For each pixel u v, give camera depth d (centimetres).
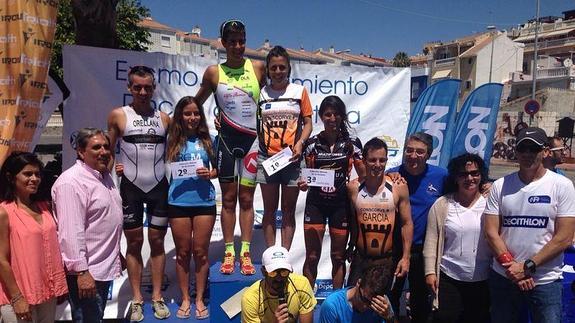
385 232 375
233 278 404
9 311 297
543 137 316
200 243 417
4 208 296
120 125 398
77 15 478
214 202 421
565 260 424
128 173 402
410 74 538
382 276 310
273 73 403
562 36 5191
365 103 532
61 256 320
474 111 532
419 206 394
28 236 298
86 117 468
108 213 340
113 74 472
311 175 394
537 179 325
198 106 408
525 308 348
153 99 489
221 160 420
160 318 422
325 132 404
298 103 411
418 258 396
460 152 533
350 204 394
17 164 300
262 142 415
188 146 408
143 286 484
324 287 517
